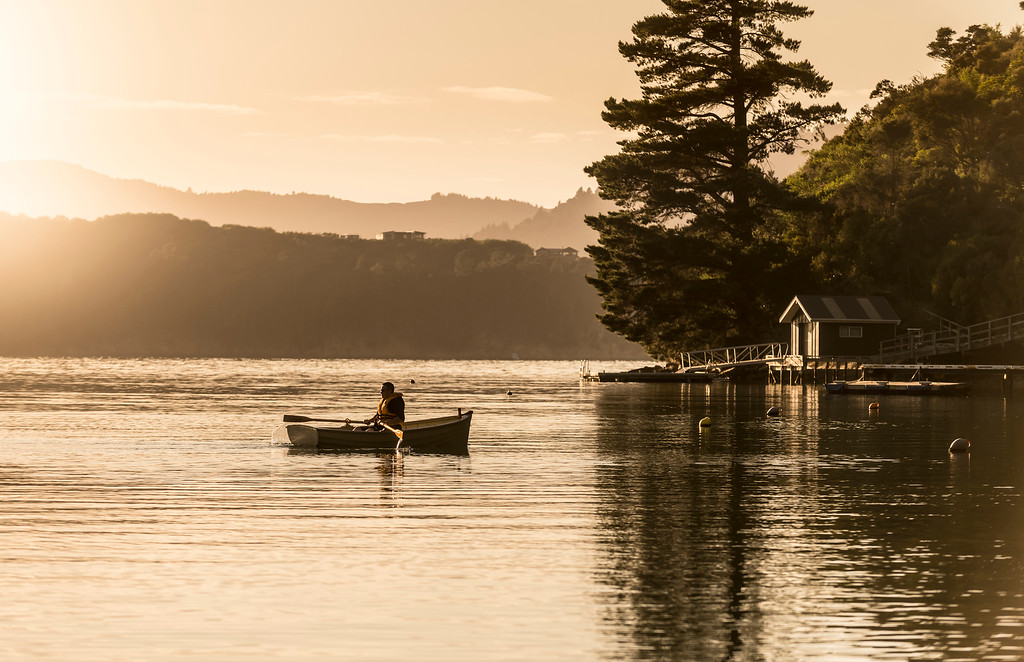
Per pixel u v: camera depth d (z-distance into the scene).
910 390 116.75
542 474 45.28
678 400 107.38
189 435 64.06
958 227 155.00
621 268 154.00
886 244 154.62
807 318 138.50
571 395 123.31
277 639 20.92
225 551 28.75
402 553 28.61
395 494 39.25
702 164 156.38
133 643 20.61
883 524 33.34
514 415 85.25
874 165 169.12
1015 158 166.62
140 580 25.45
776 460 51.09
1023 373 115.56
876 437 63.44
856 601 23.81
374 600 23.75
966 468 47.91
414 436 55.03
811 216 160.75
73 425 72.50
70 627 21.61
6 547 29.27
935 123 182.62
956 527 32.84
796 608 23.25
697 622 22.17
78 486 41.19
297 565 27.09
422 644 20.67
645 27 155.12
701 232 155.50
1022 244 142.50
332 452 53.94
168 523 32.97
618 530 32.09
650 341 164.25
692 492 40.19
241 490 40.16
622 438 63.06
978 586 25.19
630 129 157.75
